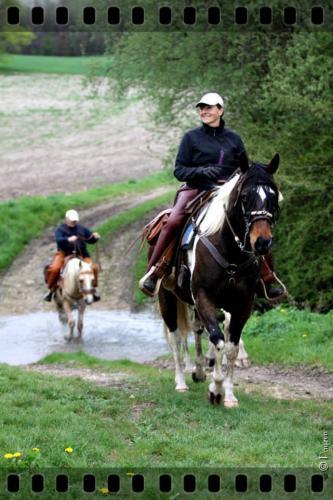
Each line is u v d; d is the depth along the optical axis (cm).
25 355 1698
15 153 4584
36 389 980
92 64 2517
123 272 2614
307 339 1433
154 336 1914
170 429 852
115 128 5144
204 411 908
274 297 967
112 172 4078
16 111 5600
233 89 2150
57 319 2180
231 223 859
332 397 1066
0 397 944
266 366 1329
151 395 978
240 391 1073
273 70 1878
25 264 2772
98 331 1983
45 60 7569
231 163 927
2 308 2342
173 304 1024
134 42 2241
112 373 1210
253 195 820
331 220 1936
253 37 2105
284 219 1978
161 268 959
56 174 4069
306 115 1848
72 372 1223
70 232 1911
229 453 777
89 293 1819
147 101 2489
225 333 1040
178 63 2214
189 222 931
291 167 1883
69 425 838
